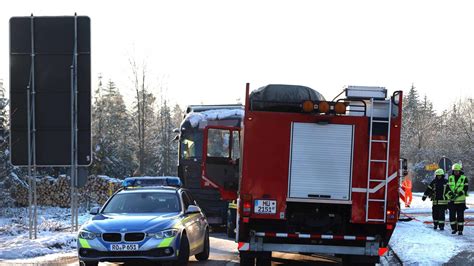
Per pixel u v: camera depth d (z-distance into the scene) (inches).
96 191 1445.6
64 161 729.0
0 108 1531.7
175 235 473.4
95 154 1656.0
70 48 728.3
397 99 432.8
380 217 429.1
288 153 434.3
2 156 1446.9
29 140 723.4
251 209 432.5
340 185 432.1
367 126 434.0
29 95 725.3
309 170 433.4
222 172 616.4
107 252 462.0
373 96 435.5
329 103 432.5
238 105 922.7
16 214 1304.1
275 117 435.5
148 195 542.3
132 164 2404.0
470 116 3189.0
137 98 1654.8
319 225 446.9
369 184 430.3
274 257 617.6
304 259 601.6
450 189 731.4
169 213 512.4
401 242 652.1
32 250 584.4
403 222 902.4
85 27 730.2
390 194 429.7
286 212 442.9
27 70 728.3
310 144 434.3
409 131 3560.5
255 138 435.2
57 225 878.4
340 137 434.0
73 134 727.7
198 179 887.7
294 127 435.2
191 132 898.7
